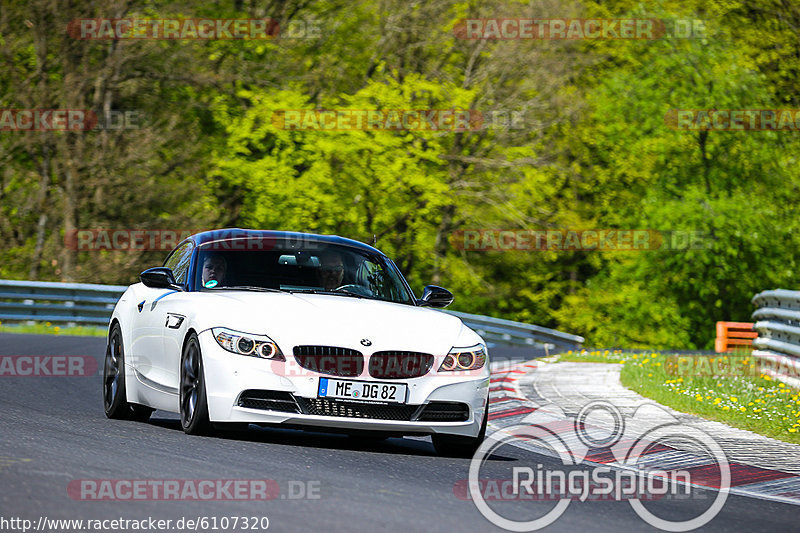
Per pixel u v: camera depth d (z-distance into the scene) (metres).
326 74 92.25
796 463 23.83
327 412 20.94
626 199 111.31
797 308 40.00
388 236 93.06
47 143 81.19
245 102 88.94
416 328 22.30
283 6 91.12
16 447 17.72
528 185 92.62
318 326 21.41
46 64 80.56
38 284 60.84
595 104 106.50
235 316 21.70
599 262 111.31
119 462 16.95
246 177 83.50
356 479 17.41
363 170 86.62
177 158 83.44
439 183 87.25
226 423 21.11
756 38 115.00
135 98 85.50
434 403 21.67
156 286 24.33
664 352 65.50
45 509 13.25
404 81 87.38
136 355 25.22
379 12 93.44
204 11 88.31
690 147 109.38
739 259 108.38
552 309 115.69
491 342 67.69
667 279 111.62
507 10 95.25
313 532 12.97
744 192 109.00
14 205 82.62
